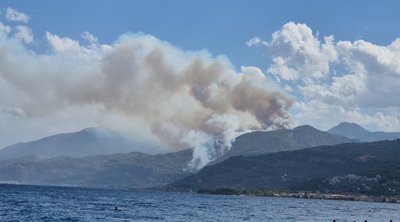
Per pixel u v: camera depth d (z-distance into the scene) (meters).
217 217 177.50
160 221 149.88
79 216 157.00
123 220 148.88
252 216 191.88
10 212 157.38
